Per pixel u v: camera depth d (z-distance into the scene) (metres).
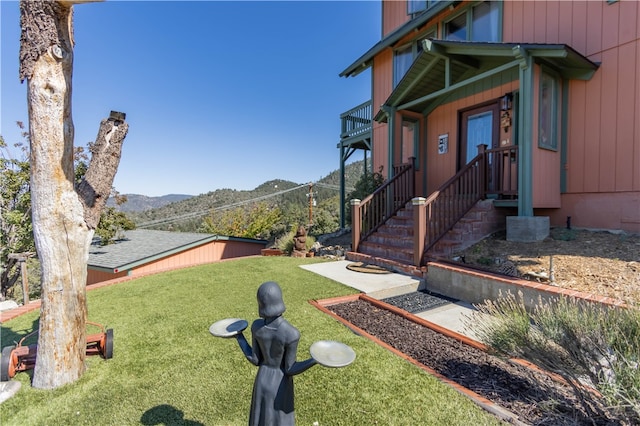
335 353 1.35
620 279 3.64
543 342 2.07
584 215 5.95
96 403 2.20
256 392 1.45
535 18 6.73
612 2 5.59
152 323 3.66
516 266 4.42
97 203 2.62
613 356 1.86
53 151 2.32
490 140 7.25
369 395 2.20
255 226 24.02
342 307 4.18
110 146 2.65
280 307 1.44
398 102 7.89
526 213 5.41
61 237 2.42
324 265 6.66
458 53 6.18
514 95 6.62
